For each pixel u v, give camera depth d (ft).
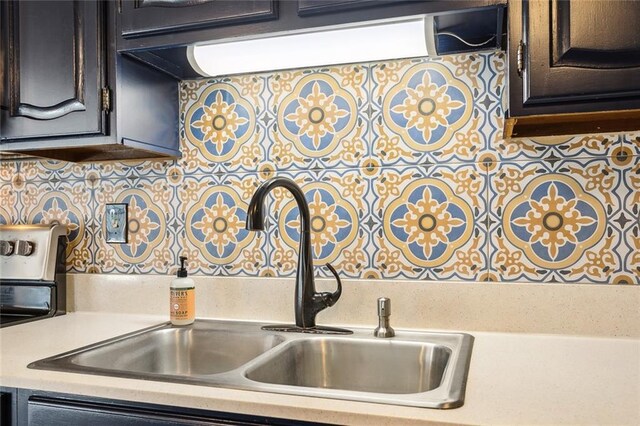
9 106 4.55
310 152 4.71
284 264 4.77
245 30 3.87
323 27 3.70
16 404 3.22
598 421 2.36
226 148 4.95
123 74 4.35
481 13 3.59
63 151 5.09
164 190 5.11
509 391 2.79
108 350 3.85
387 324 4.11
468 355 3.48
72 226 5.37
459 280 4.33
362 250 4.57
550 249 4.15
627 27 3.17
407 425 2.42
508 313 4.19
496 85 4.27
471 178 4.32
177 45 4.08
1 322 4.76
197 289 4.96
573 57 3.25
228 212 4.93
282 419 2.66
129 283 5.16
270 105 4.83
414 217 4.44
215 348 4.41
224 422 2.74
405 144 4.47
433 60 4.41
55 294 5.10
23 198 5.50
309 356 4.12
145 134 4.60
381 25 3.81
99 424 2.95
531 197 4.19
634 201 3.99
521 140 4.21
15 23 4.54
